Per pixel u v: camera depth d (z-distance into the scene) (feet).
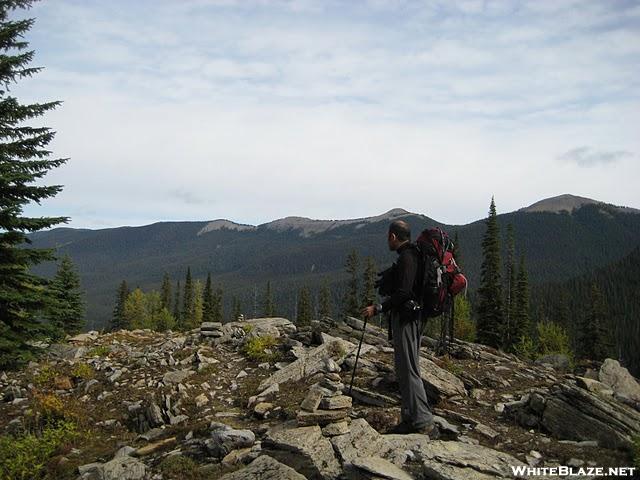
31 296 46.55
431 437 22.17
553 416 23.17
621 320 463.01
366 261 196.85
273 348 45.85
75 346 56.90
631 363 401.49
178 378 38.88
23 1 46.65
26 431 30.78
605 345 185.47
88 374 42.65
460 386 30.09
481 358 39.27
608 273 606.14
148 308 369.71
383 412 25.16
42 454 27.37
